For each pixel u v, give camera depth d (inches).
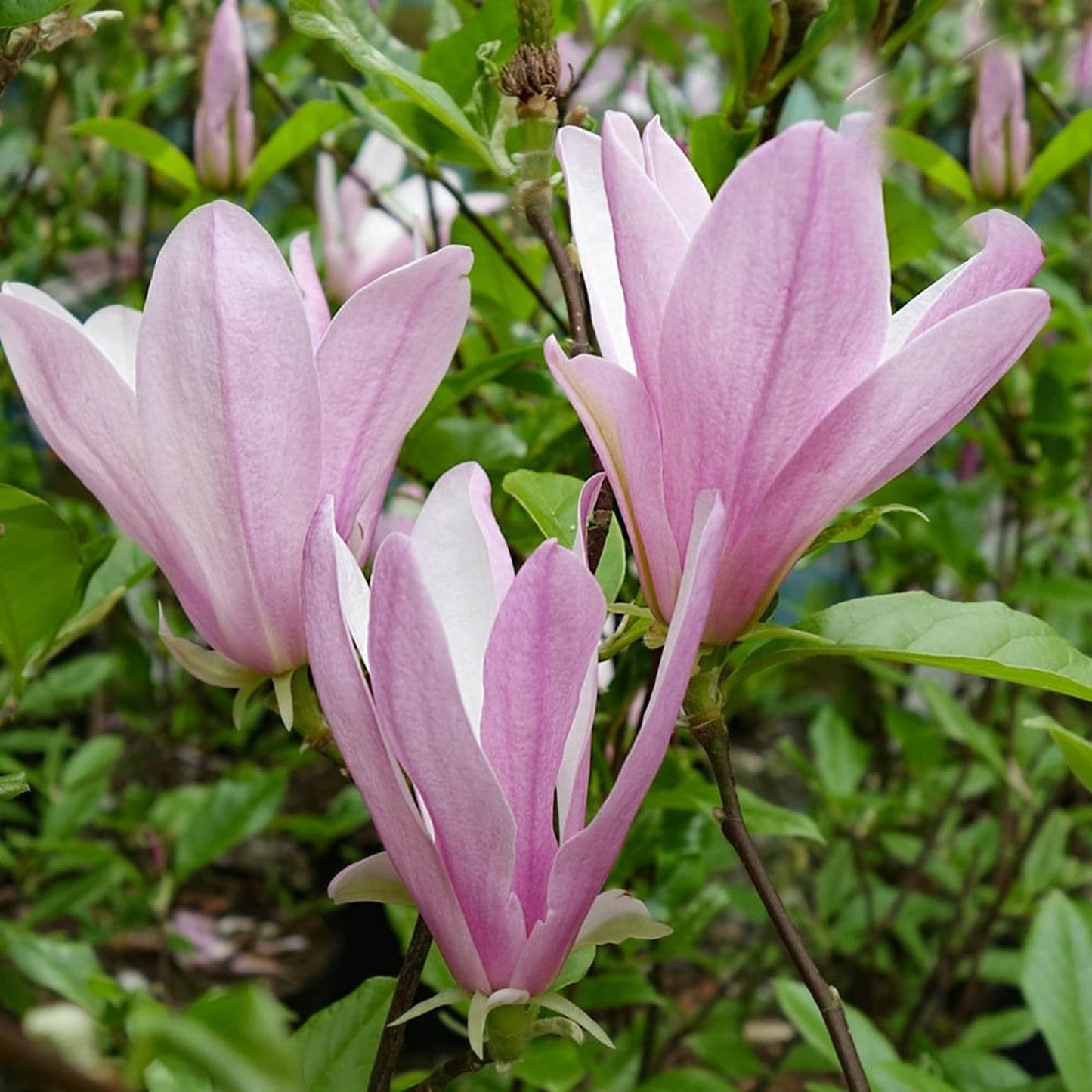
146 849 34.0
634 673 16.8
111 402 10.2
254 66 23.0
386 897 9.9
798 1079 33.4
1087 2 22.1
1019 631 11.1
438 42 16.9
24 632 14.6
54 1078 5.1
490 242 18.3
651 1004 24.5
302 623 10.8
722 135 15.3
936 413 9.2
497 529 9.6
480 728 8.8
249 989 6.1
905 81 20.4
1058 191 31.0
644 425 9.2
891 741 40.1
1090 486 29.3
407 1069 33.3
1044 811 28.0
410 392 10.8
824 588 39.7
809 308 8.4
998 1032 27.7
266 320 9.6
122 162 36.6
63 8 12.1
